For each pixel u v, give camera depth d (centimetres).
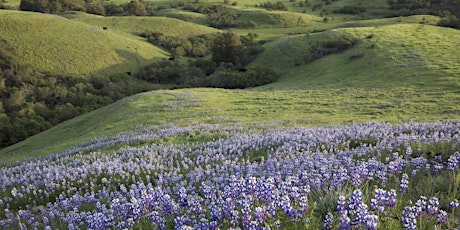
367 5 18312
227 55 10669
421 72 5444
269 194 680
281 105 4178
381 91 4638
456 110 3259
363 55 7456
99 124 4238
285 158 1288
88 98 8394
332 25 15300
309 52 9275
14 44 10762
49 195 1341
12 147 4841
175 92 5478
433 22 11238
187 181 1237
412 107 3556
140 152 1872
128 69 11131
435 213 589
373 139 1513
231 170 1239
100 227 704
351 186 821
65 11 17525
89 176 1464
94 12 18425
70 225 809
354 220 541
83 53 11200
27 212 1061
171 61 11556
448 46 6875
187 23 15750
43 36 11431
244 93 5306
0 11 12294
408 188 768
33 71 10025
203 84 8162
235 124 3070
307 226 588
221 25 16562
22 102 8338
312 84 6300
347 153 1232
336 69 7281
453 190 725
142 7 18500
